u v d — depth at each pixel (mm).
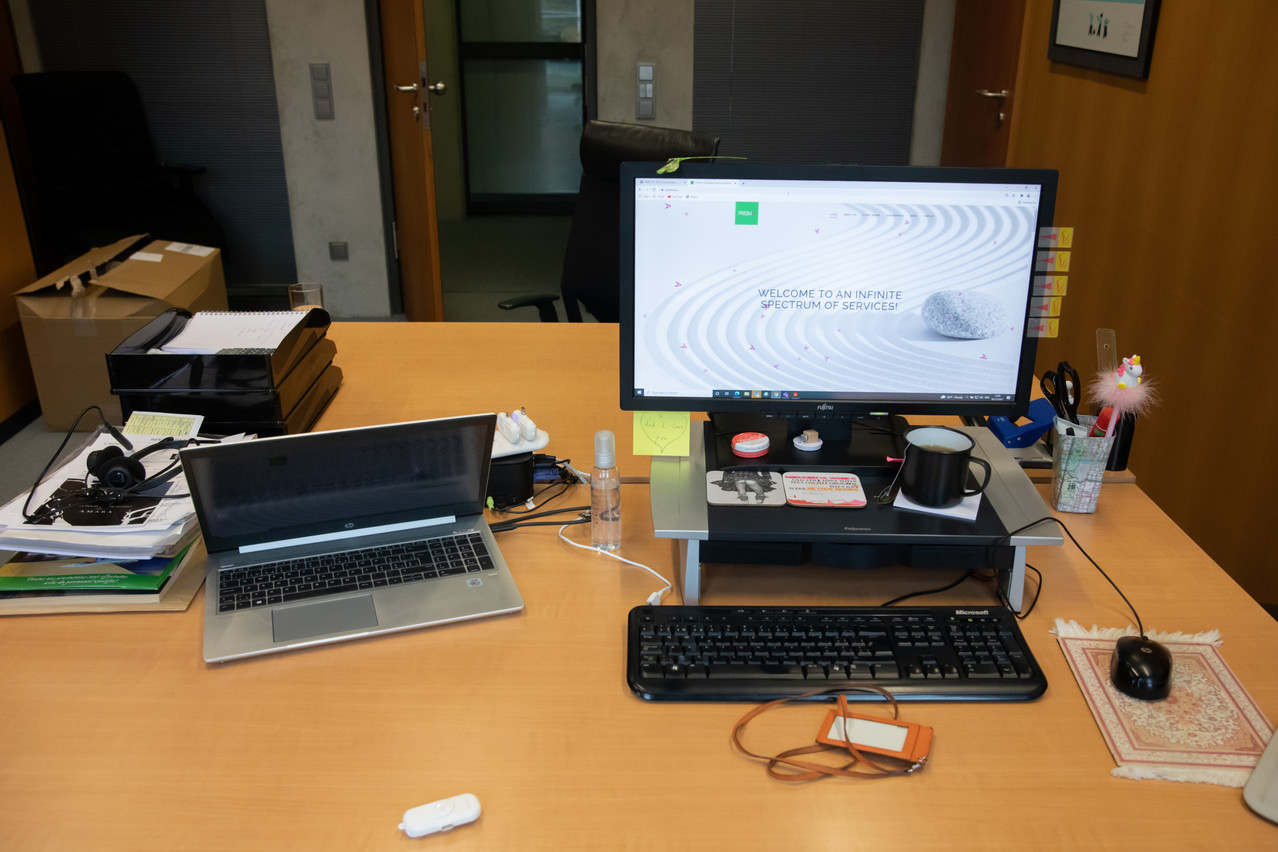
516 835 878
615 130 2486
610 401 1792
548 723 1015
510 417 1471
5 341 3195
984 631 1115
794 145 4547
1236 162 2264
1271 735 987
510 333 2156
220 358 1527
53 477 1325
